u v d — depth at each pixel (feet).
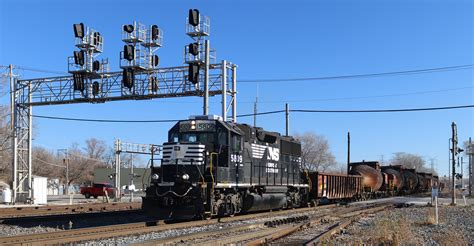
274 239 49.19
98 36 114.73
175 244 43.55
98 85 115.44
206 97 102.17
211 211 67.00
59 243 43.52
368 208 105.40
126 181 287.28
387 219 69.97
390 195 188.03
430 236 56.49
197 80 104.17
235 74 109.60
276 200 89.30
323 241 46.42
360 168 171.22
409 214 90.94
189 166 67.62
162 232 54.65
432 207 114.93
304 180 114.32
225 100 105.50
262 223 64.39
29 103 123.54
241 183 76.18
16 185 126.21
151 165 70.33
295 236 52.75
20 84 124.77
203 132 72.38
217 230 53.88
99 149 439.63
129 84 109.19
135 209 99.81
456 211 101.14
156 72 111.86
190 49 102.42
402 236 50.75
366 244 47.11
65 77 119.44
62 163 371.56
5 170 217.77
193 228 59.47
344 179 140.36
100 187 200.54
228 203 73.61
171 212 66.90
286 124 144.87
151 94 111.34
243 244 44.70
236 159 74.90
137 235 51.75
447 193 248.52
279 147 94.94
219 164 71.46
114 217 77.15
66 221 69.00
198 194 65.77
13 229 58.44
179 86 110.11
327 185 125.18
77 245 43.68
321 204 133.80
